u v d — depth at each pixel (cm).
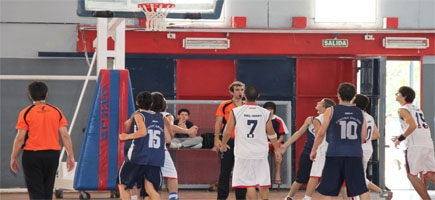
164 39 1997
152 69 2038
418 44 2039
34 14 1967
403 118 1453
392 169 2758
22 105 1964
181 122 1931
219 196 1375
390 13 2067
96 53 1666
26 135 1156
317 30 2020
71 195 1767
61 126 1176
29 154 1149
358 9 2064
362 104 1380
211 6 1623
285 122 2038
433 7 2080
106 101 1485
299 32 2025
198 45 1991
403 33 2048
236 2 2036
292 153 2059
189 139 1916
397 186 2338
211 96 2070
